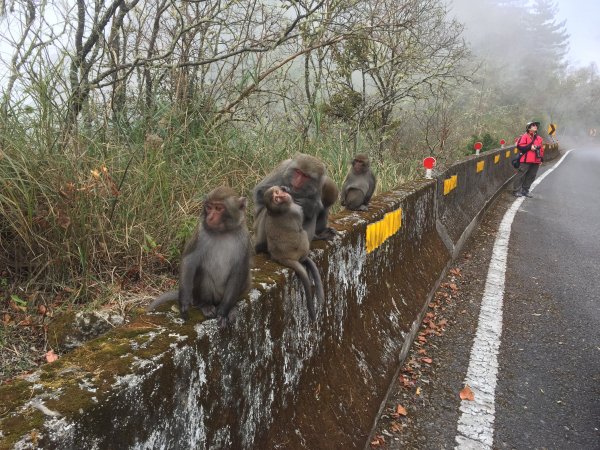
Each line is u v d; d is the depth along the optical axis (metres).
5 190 3.36
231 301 2.15
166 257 3.86
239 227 2.34
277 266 2.80
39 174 3.53
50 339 2.81
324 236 3.53
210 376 1.92
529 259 8.02
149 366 1.61
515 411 4.05
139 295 3.38
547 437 3.78
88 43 4.91
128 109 5.32
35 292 3.19
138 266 3.64
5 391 1.42
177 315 2.07
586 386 4.46
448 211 7.85
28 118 3.84
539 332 5.43
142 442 1.55
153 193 4.13
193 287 2.34
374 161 8.91
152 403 1.59
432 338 5.16
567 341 5.26
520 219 11.11
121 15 5.34
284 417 2.54
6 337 2.79
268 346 2.41
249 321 2.22
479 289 6.58
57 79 4.08
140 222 3.89
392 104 10.71
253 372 2.25
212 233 2.32
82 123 4.54
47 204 3.44
